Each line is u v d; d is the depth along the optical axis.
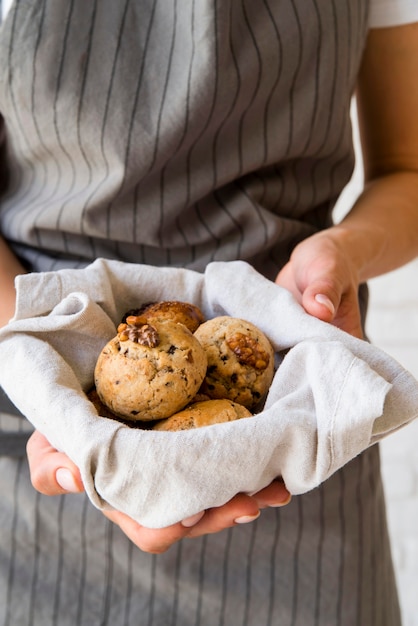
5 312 0.65
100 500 0.47
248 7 0.63
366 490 0.74
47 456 0.52
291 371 0.50
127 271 0.58
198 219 0.67
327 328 0.52
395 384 0.49
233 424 0.45
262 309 0.55
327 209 0.74
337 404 0.46
